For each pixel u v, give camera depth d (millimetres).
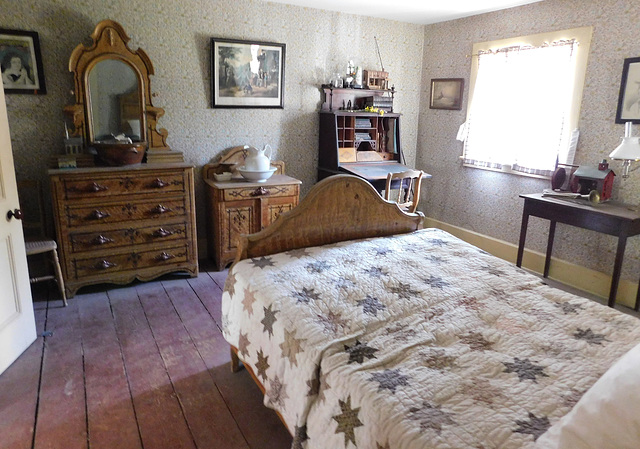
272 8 3906
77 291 3254
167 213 3318
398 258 2357
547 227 3816
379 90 4449
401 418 1187
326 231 2547
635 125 3145
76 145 3238
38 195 3188
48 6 3141
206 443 1849
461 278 2127
